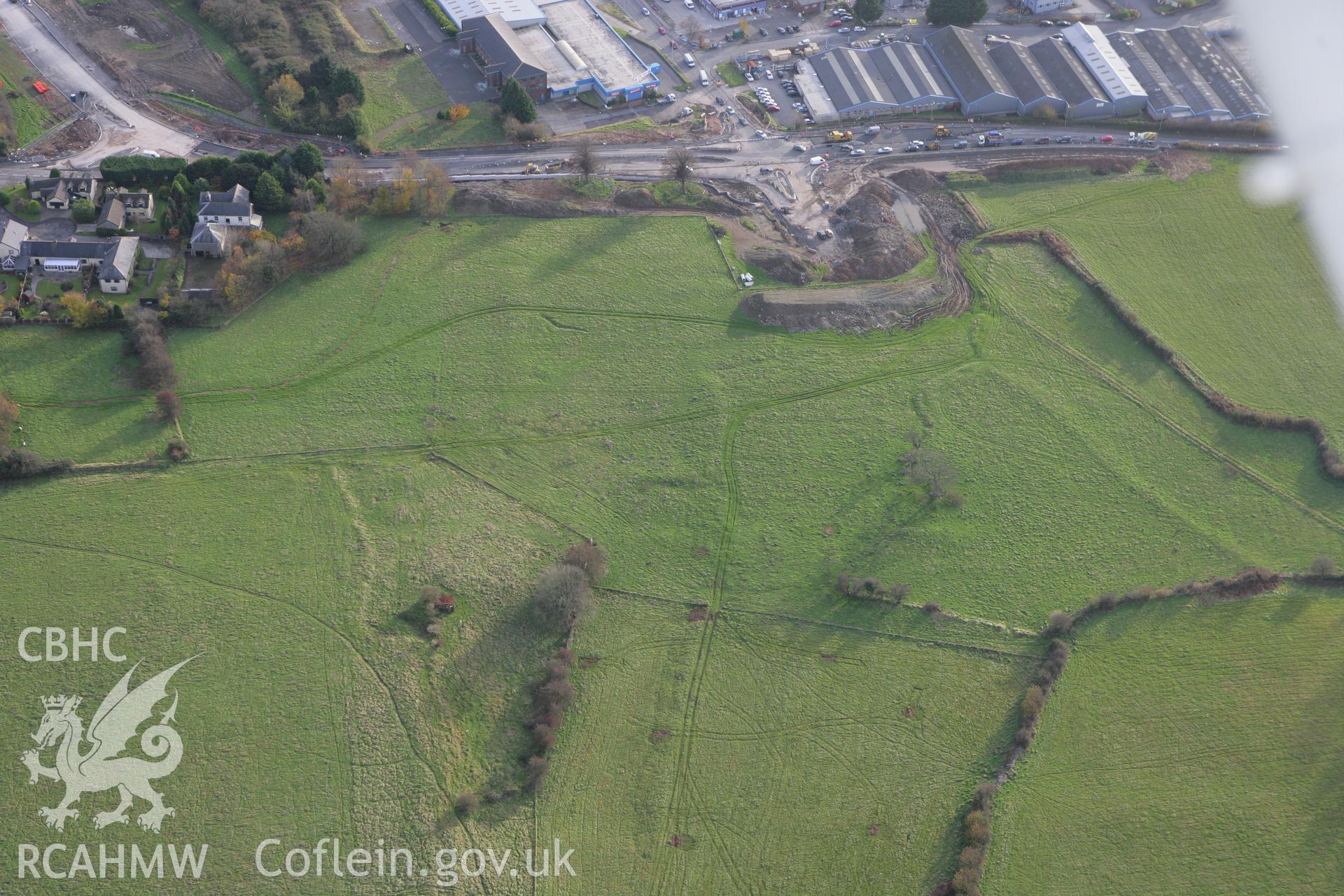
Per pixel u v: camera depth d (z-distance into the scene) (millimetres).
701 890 96812
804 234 170500
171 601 114000
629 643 114812
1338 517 132000
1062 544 126812
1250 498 133500
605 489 130000
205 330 144000
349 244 154750
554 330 149000
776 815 102000
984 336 153250
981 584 122125
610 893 96250
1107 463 136500
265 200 159125
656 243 164500
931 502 130000
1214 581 123188
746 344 149125
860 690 112000
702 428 137750
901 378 146125
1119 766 106688
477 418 136875
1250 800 104438
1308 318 157250
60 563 116625
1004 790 104375
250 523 122500
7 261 146250
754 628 116875
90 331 141250
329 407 136625
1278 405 144875
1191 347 152625
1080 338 153875
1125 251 168250
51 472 125062
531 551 122750
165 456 128500
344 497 126375
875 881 98062
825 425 139000
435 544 122250
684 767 104938
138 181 161875
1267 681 114062
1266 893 98188
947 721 109875
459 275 155750
